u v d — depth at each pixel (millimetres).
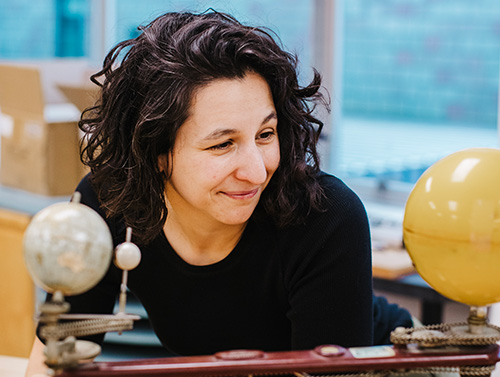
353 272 1248
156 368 850
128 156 1238
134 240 1316
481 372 889
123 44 1279
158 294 1377
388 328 1566
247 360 868
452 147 3395
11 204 2855
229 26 1137
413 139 3504
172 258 1319
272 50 1164
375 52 3566
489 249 845
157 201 1219
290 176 1229
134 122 1215
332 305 1254
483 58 3279
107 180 1266
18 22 4441
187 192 1160
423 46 3441
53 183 2930
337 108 3633
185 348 1432
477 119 3320
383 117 3572
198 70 1088
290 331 1399
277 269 1304
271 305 1360
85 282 799
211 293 1345
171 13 1245
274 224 1284
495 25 3238
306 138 1279
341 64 3641
